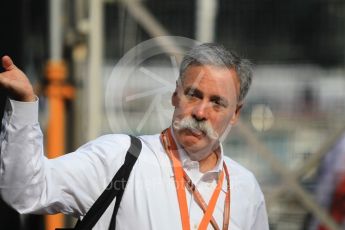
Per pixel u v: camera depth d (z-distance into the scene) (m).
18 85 5.60
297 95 13.86
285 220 12.95
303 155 13.56
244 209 6.61
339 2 13.95
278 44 13.82
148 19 12.93
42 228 11.48
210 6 13.38
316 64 14.06
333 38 14.02
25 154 5.70
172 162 6.34
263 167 13.05
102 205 6.13
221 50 6.36
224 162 6.74
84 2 13.12
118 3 13.02
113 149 6.24
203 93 6.25
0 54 11.16
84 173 6.12
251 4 13.60
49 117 12.68
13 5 11.18
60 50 13.09
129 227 6.11
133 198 6.14
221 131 6.37
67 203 6.12
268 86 13.73
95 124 12.77
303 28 13.95
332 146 12.89
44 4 13.28
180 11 13.35
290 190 12.86
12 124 5.65
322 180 12.97
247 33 13.64
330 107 13.93
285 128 13.70
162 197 6.18
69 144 12.92
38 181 5.85
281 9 13.77
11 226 10.23
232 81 6.35
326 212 12.84
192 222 6.26
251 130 13.55
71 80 13.07
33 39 13.07
